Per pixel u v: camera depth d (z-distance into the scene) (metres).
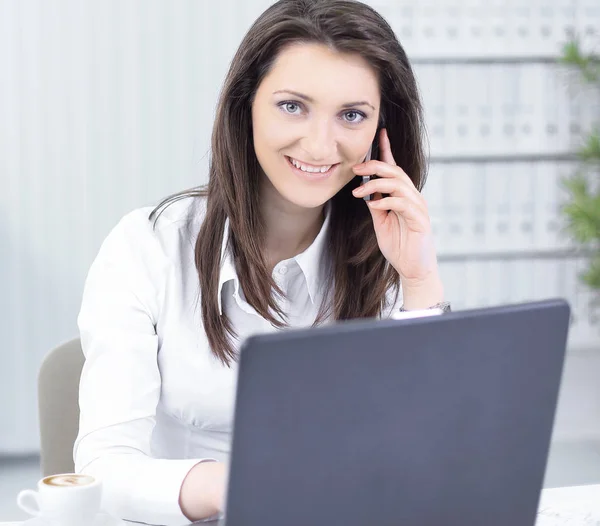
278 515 0.71
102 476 1.18
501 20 3.59
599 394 3.91
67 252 3.53
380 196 1.51
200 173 3.55
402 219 1.49
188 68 3.52
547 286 3.77
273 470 0.69
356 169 1.45
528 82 3.65
